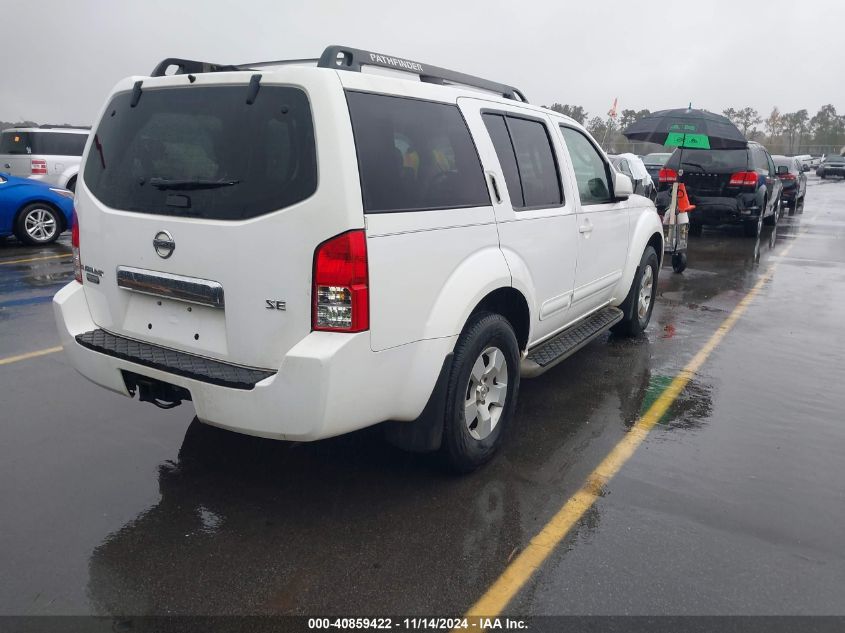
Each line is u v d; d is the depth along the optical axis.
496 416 3.88
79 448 3.96
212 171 3.03
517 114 4.22
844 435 4.38
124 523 3.22
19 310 7.10
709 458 4.02
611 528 3.26
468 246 3.48
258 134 2.93
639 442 4.22
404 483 3.64
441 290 3.30
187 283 3.12
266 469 3.76
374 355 2.96
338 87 2.88
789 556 3.07
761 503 3.52
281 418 2.87
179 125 3.16
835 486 3.71
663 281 9.59
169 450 3.96
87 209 3.53
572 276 4.74
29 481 3.58
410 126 3.23
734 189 13.12
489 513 3.37
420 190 3.21
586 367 5.67
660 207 13.20
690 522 3.33
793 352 6.17
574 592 2.80
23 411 4.46
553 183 4.52
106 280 3.48
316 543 3.09
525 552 3.05
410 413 3.26
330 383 2.81
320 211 2.79
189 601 2.70
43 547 3.02
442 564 2.96
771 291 8.93
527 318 4.09
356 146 2.88
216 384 2.96
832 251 12.65
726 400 4.96
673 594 2.80
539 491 3.60
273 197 2.86
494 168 3.77
